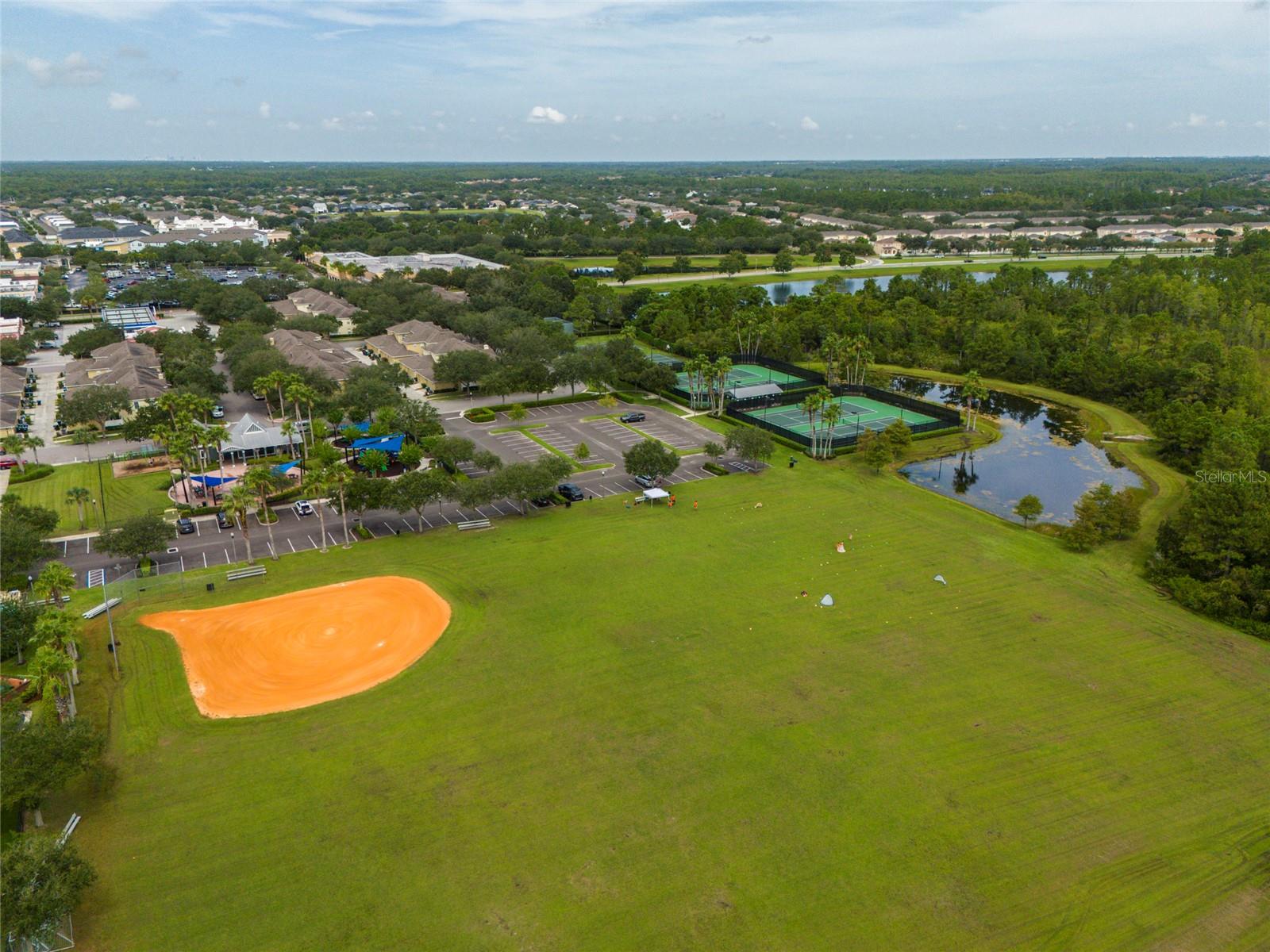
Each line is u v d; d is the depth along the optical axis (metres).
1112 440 158.00
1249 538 91.06
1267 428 132.12
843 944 49.53
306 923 50.88
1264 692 76.06
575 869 54.81
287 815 59.59
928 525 114.50
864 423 163.75
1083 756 66.44
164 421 137.88
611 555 102.69
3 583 89.75
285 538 108.12
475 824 58.66
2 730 56.84
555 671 77.50
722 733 68.62
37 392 176.62
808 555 103.56
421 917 51.22
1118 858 56.31
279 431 141.00
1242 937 50.78
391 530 110.88
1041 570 100.75
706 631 84.88
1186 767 65.44
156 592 92.69
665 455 123.19
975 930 50.66
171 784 62.78
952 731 69.38
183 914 51.38
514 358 183.25
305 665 79.12
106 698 73.50
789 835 57.72
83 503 115.25
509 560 101.19
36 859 48.28
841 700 73.38
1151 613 90.44
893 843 57.19
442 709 71.81
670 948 49.16
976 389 159.75
